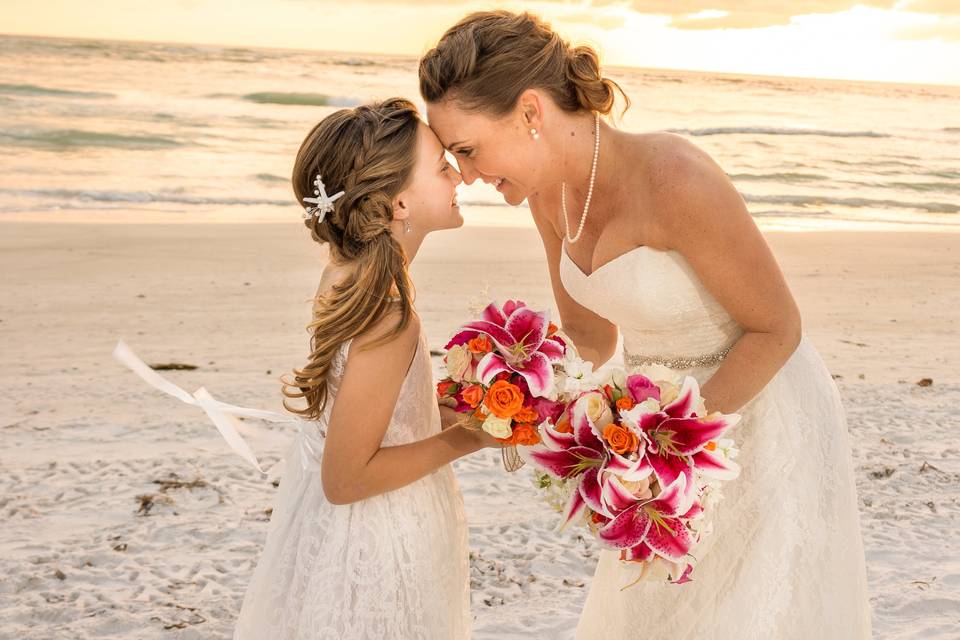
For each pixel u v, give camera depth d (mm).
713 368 2355
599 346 2869
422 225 2230
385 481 2066
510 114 2160
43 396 6699
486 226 16297
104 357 7836
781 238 16125
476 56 2119
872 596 3752
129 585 3832
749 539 2289
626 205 2232
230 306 9906
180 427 6047
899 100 53969
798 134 35219
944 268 13953
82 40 50562
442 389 2064
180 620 3512
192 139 24500
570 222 2469
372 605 2102
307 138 2178
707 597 2332
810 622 2256
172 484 4977
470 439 2117
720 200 2041
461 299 10547
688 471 1866
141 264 11805
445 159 2244
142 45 48812
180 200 17656
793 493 2275
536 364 1926
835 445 2340
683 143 2176
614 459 1856
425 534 2180
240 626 2277
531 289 11430
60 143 22406
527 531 4516
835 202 22297
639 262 2223
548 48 2168
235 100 32219
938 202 23016
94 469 5207
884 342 9227
